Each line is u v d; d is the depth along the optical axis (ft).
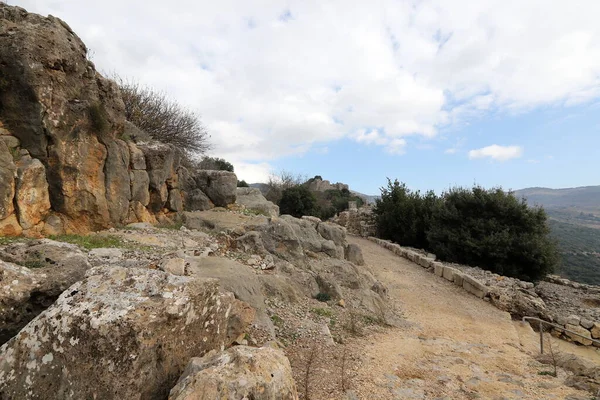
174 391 10.29
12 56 25.31
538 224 57.21
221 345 14.26
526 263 54.60
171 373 11.77
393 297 40.34
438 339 27.96
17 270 13.98
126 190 32.99
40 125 25.96
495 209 59.36
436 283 47.52
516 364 23.52
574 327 35.24
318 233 43.83
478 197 60.75
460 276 46.44
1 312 12.84
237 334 17.56
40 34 26.55
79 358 10.74
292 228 39.47
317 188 183.52
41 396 10.64
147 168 36.68
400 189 83.87
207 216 40.70
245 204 50.62
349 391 16.85
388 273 50.52
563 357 24.52
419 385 18.38
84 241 25.77
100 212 29.71
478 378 19.97
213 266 24.29
